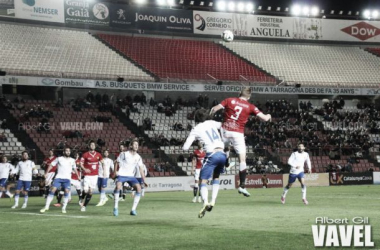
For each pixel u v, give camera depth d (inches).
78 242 354.0
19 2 1660.9
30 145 1325.0
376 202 730.8
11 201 956.6
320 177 1457.9
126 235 383.2
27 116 1396.4
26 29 1697.8
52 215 588.4
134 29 1859.0
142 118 1578.5
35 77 1437.0
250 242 337.4
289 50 2054.6
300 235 365.1
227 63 1879.9
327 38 2098.9
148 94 1729.8
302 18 2079.2
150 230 410.6
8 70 1448.1
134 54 1785.2
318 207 642.2
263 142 1571.1
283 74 1878.7
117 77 1603.1
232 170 1435.8
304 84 1819.6
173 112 1636.3
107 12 1813.5
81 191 789.2
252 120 1649.9
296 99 1876.2
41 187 1078.4
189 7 1984.5
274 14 2075.5
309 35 2079.2
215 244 331.6
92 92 1658.5
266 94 1824.6
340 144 1640.0
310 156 1585.9
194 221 478.3
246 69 1866.4
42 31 1726.1
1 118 1382.9
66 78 1481.3
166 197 980.6
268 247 316.2
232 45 2005.4
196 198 812.6
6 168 922.7
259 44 2049.7
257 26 2025.1
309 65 1974.7
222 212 576.7
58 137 1384.1
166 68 1756.9
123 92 1699.1
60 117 1459.2
